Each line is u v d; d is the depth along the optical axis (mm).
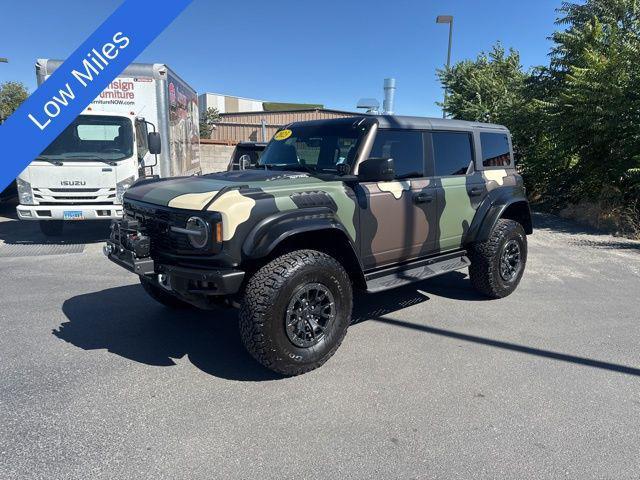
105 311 4926
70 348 4047
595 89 10102
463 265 4992
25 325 4520
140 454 2686
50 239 8586
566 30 12664
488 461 2670
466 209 5051
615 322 4789
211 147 19266
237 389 3418
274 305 3316
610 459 2699
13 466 2564
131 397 3285
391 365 3809
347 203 3891
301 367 3537
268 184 3676
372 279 4277
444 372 3707
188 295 3432
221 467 2594
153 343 4180
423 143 4695
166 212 3543
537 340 4328
